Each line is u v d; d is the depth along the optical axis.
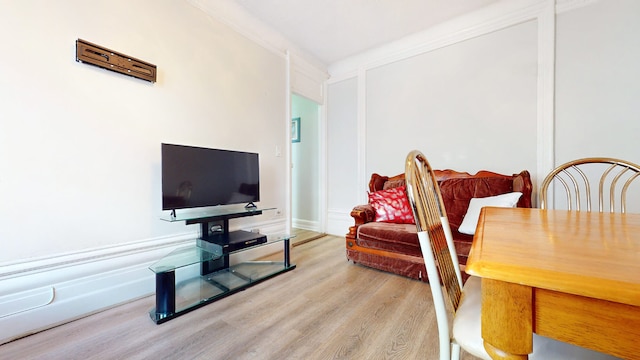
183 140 2.14
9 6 1.38
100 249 1.69
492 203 2.10
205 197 2.10
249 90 2.71
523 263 0.49
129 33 1.82
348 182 3.77
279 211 3.08
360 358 1.24
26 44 1.42
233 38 2.54
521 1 2.46
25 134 1.42
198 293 1.88
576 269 0.45
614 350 0.41
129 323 1.53
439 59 2.97
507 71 2.58
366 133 3.56
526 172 2.25
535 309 0.46
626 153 2.08
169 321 1.55
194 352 1.28
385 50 3.34
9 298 1.37
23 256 1.42
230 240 2.06
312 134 4.16
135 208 1.86
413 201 0.70
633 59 2.05
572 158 2.28
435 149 3.02
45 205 1.49
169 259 1.83
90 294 1.64
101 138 1.70
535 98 2.44
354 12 2.66
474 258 0.53
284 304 1.76
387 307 1.72
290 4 2.52
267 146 2.93
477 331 0.68
